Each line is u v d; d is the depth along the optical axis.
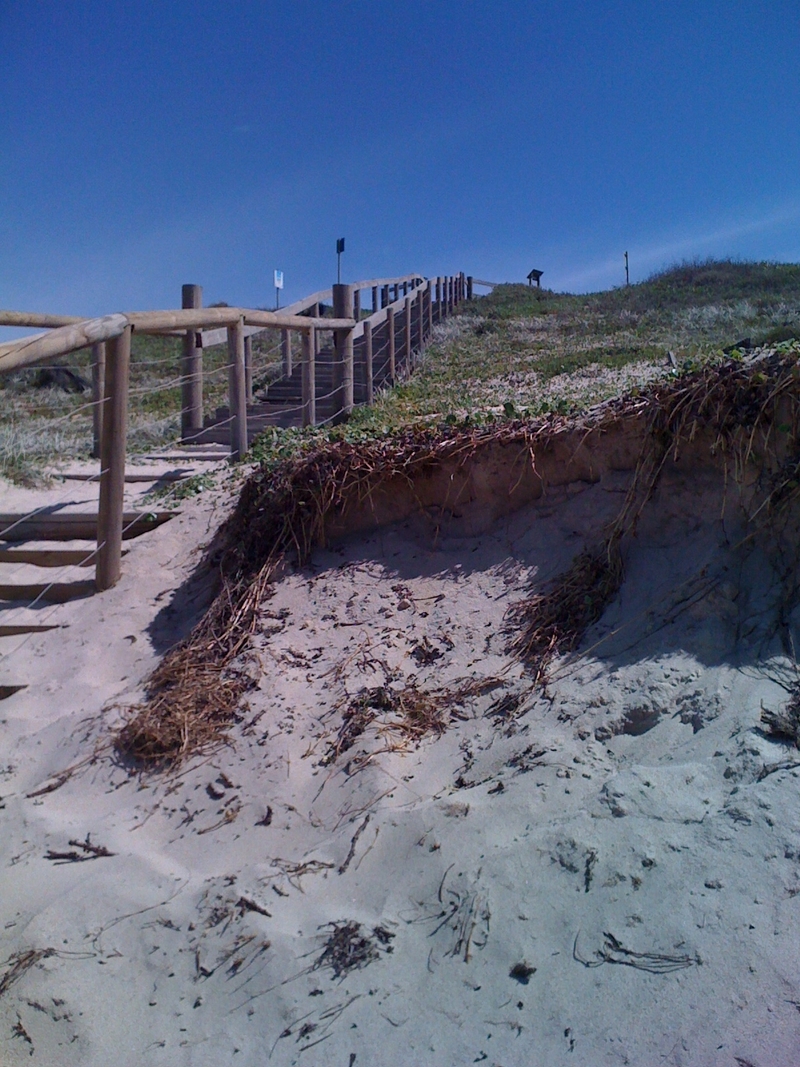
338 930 3.10
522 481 5.44
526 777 3.58
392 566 5.48
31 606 6.38
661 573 4.49
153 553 6.64
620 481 5.02
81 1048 2.90
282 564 5.75
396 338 16.98
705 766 3.31
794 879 2.77
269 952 3.11
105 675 5.47
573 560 4.83
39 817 4.22
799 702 3.46
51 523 7.16
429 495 5.75
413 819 3.49
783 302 18.59
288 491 5.89
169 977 3.13
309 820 3.85
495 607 4.83
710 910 2.76
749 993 2.51
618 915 2.84
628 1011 2.58
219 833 3.92
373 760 4.00
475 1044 2.62
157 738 4.53
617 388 9.19
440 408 9.76
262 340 21.11
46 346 5.36
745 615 4.04
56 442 9.95
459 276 26.70
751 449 4.38
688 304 20.75
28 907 3.55
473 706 4.22
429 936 3.01
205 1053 2.82
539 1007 2.67
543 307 23.83
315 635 5.09
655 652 4.04
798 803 3.00
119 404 6.26
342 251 14.60
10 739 4.98
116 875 3.65
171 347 25.16
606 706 3.84
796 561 4.11
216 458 8.82
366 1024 2.78
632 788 3.27
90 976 3.15
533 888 3.02
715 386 4.53
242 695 4.78
